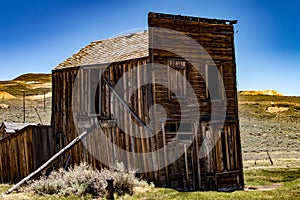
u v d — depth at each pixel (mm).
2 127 27438
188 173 19016
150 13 19094
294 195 15258
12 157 20781
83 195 14930
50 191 15641
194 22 20453
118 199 14469
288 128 72625
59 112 22141
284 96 154875
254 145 49281
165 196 15242
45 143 21516
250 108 111125
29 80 171625
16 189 16531
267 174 24844
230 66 21609
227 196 15281
